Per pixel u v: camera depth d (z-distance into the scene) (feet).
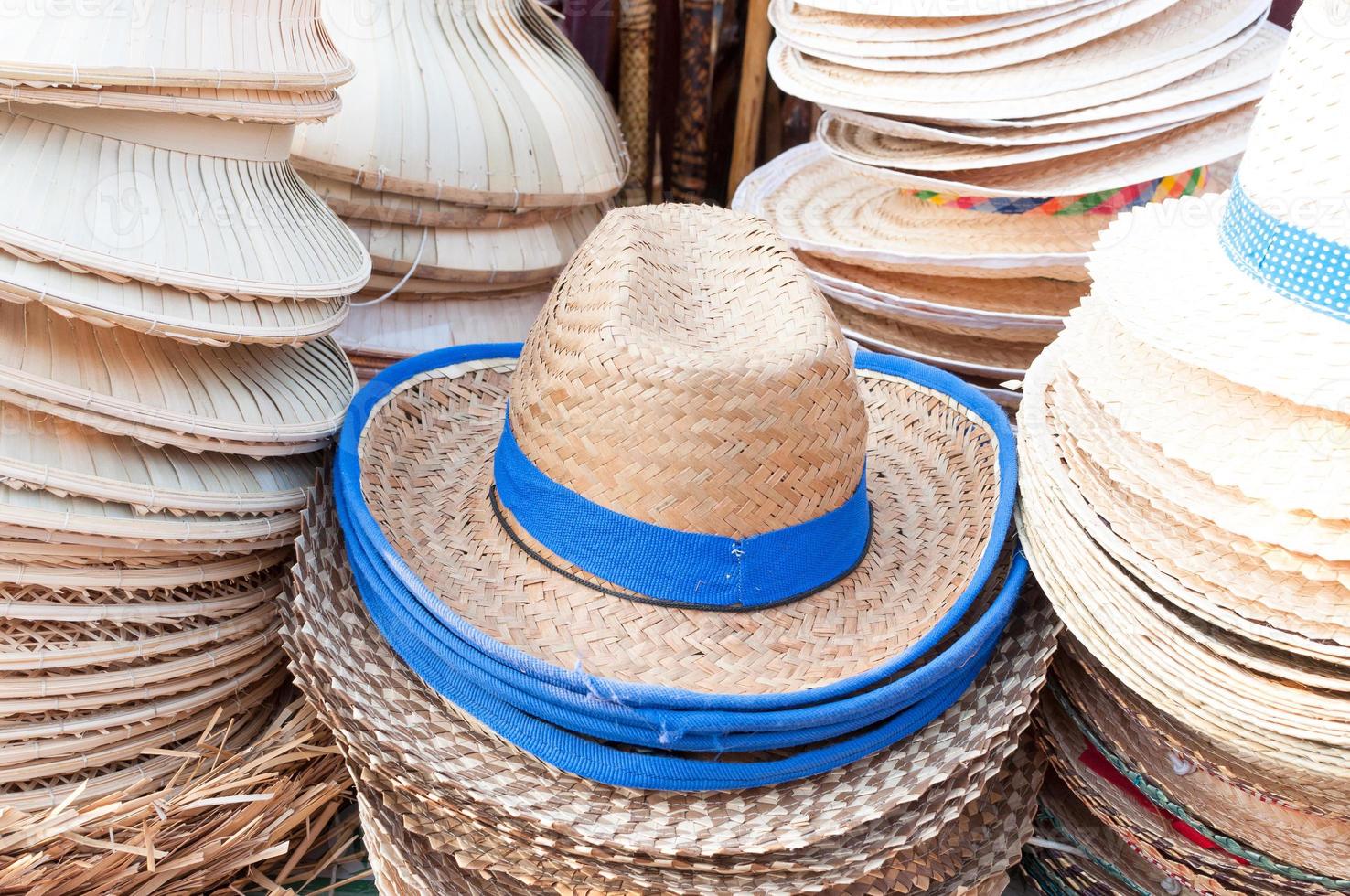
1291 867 4.48
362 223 6.49
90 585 4.56
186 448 4.60
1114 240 4.80
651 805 4.15
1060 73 5.76
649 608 4.42
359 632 4.62
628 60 8.61
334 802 5.42
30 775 4.75
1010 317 6.11
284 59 4.61
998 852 4.82
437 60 6.55
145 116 4.41
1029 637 4.82
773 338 4.57
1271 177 3.92
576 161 6.97
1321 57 3.74
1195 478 4.01
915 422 5.94
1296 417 3.89
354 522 4.58
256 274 4.53
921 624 4.66
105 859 4.63
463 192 6.44
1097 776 5.00
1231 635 3.98
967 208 6.40
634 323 4.39
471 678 4.10
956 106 5.84
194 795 4.84
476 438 5.63
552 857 4.07
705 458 4.28
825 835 4.02
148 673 4.84
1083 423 4.49
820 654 4.45
